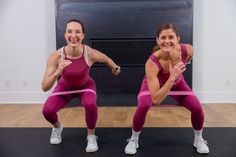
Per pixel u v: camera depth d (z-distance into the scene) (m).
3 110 3.44
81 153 1.84
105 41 3.73
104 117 2.99
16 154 1.81
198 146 1.86
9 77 3.96
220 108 3.47
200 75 3.90
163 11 3.67
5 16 3.91
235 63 3.88
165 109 3.41
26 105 3.79
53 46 3.94
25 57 3.95
